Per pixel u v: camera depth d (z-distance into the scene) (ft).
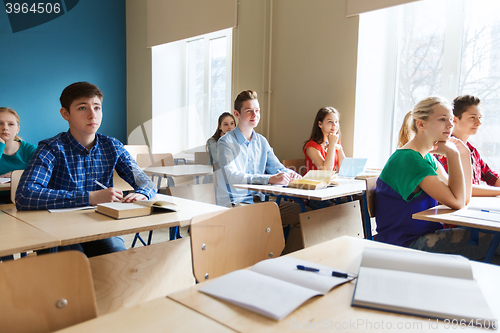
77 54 16.37
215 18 13.52
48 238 3.23
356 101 10.13
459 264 2.31
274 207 3.76
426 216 4.40
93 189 5.19
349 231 6.17
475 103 6.71
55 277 2.06
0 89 14.56
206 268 3.06
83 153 5.09
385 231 5.66
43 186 4.65
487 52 8.96
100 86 17.11
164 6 15.55
